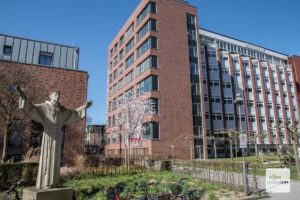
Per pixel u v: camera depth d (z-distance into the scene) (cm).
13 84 1424
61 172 1327
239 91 5278
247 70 5578
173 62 3962
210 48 5153
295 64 6425
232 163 1427
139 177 1550
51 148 646
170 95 3788
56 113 662
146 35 4009
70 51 2297
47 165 635
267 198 1127
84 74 1966
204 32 5484
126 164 2077
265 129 5409
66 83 1880
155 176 1661
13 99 1416
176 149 3597
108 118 5597
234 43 5878
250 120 5288
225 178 1418
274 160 3075
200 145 3875
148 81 3825
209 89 4894
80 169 1509
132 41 4725
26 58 2120
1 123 1477
